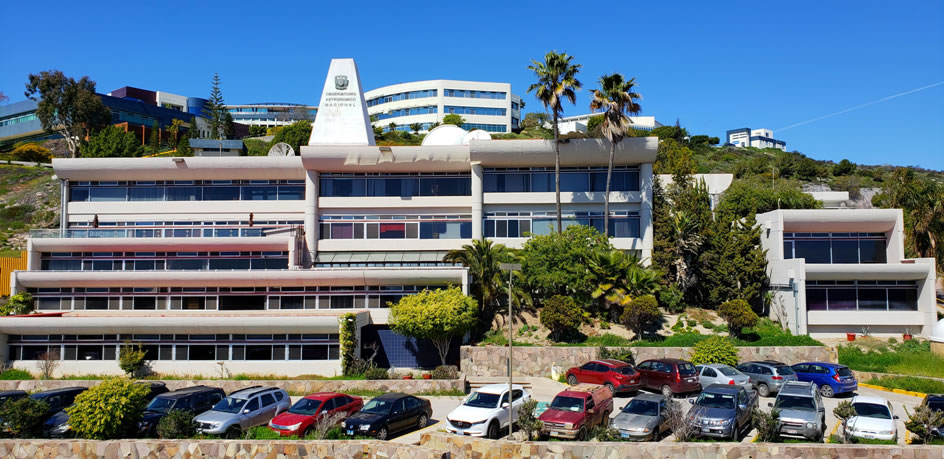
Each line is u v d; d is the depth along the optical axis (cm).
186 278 3906
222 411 2281
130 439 2161
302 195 4869
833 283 4128
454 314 3381
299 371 3491
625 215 4697
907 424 2052
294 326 3469
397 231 4769
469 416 2158
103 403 2198
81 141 9269
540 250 4044
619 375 2858
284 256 4519
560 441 2053
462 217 4766
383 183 4797
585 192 4694
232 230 4747
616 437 2044
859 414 2141
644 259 4344
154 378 3425
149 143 11106
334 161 4619
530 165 4703
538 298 4169
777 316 4200
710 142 13488
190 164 4738
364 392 3012
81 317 3481
